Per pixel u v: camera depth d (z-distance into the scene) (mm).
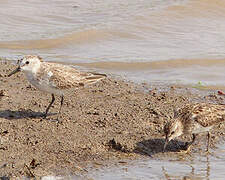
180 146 14055
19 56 20828
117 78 19156
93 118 15094
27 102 16062
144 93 17703
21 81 18031
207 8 26094
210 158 13516
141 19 24734
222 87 18641
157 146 13844
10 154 12758
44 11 25828
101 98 16906
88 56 21172
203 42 22797
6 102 15922
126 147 13500
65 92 14797
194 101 17172
